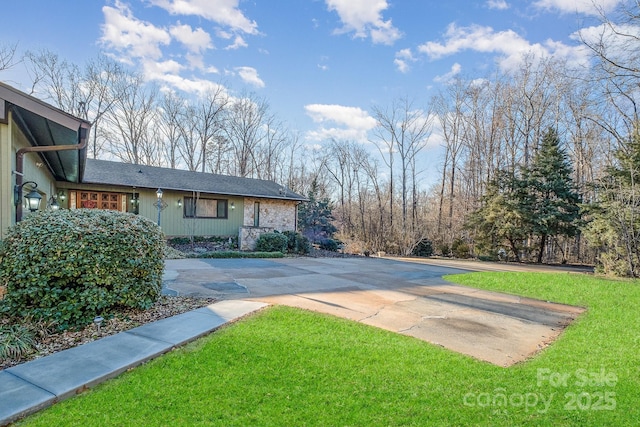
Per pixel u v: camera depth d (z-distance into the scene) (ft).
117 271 14.78
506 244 58.85
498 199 55.93
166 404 8.16
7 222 16.78
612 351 12.85
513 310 19.16
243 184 59.72
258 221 57.88
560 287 26.68
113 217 15.75
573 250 63.05
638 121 42.50
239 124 95.66
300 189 103.55
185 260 35.78
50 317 13.26
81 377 9.32
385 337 13.30
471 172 80.02
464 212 73.82
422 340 13.42
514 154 71.82
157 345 11.62
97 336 12.67
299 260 41.19
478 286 26.45
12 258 13.60
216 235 53.16
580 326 16.26
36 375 9.43
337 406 8.26
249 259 39.63
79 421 7.49
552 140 56.95
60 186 42.32
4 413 7.61
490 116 76.84
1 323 12.91
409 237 73.41
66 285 13.98
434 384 9.61
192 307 16.69
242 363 10.44
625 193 37.55
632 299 22.76
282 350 11.51
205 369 9.99
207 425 7.39
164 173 53.31
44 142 23.61
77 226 14.39
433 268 38.37
